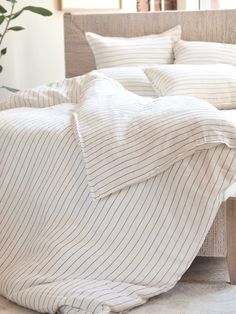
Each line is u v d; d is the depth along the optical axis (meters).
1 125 2.88
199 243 2.42
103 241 2.46
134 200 2.45
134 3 5.48
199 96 3.62
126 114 2.63
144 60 4.26
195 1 5.46
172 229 2.42
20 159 2.72
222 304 2.36
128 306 2.30
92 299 2.26
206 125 2.47
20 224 2.68
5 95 4.82
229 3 5.41
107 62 4.27
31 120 2.88
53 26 5.12
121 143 2.48
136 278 2.41
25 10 4.72
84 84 3.42
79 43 4.64
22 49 4.91
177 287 2.54
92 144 2.51
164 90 3.65
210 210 2.43
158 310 2.31
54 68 5.19
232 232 2.51
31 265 2.49
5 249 2.67
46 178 2.63
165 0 5.48
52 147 2.65
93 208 2.50
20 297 2.38
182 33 4.51
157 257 2.42
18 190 2.71
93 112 2.70
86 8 5.19
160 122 2.51
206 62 4.12
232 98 3.69
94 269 2.42
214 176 2.45
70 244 2.47
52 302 2.29
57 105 3.32
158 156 2.43
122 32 4.59
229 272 2.55
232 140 2.50
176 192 2.44
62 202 2.56
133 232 2.44
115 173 2.45
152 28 4.55
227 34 4.45
